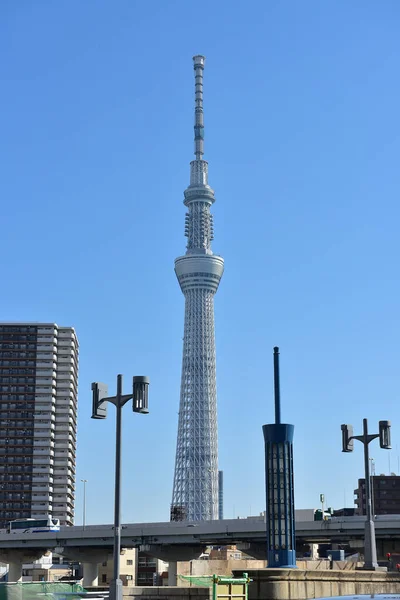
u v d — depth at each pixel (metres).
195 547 153.75
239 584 38.31
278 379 59.91
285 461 57.28
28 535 159.50
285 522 56.38
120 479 37.88
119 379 39.00
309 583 44.06
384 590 50.28
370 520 58.66
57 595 40.38
